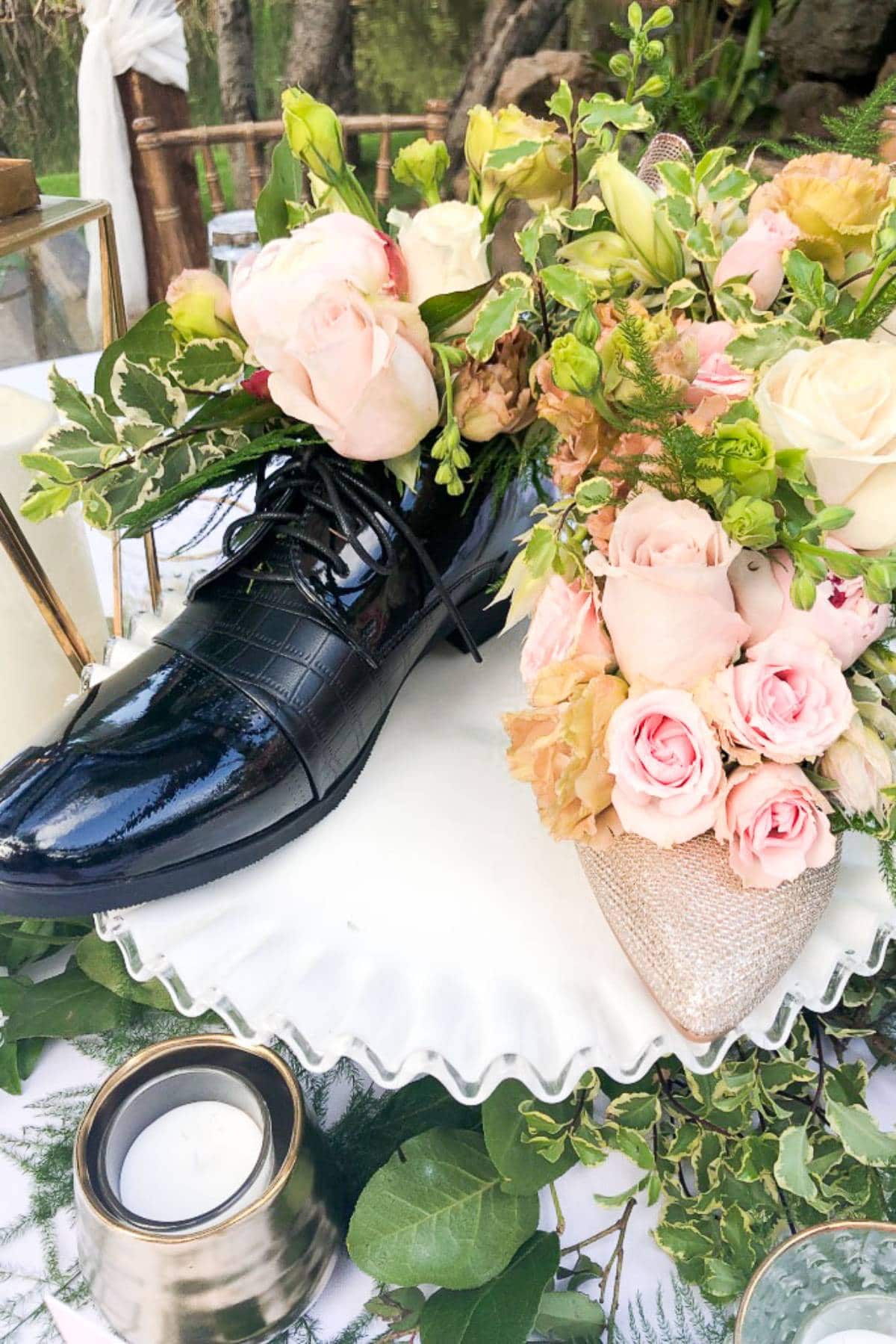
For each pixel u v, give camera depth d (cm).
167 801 42
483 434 44
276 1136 36
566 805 36
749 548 35
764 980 35
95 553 76
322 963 41
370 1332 39
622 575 33
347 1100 46
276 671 45
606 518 36
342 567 47
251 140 181
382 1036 38
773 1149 40
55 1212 42
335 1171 41
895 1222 38
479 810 46
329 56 261
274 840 45
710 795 33
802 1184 38
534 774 37
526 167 44
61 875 41
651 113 48
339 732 46
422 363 42
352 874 44
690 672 34
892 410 32
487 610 57
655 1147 42
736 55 162
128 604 71
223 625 48
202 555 72
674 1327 38
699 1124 42
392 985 40
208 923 43
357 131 160
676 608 32
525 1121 40
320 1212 38
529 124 45
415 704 53
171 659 48
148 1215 36
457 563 51
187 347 46
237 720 44
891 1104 45
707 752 33
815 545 32
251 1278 35
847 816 37
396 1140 44
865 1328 35
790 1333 34
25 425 56
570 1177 44
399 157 47
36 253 143
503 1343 35
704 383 36
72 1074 47
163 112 241
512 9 204
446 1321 36
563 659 37
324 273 40
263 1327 37
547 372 38
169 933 42
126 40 225
